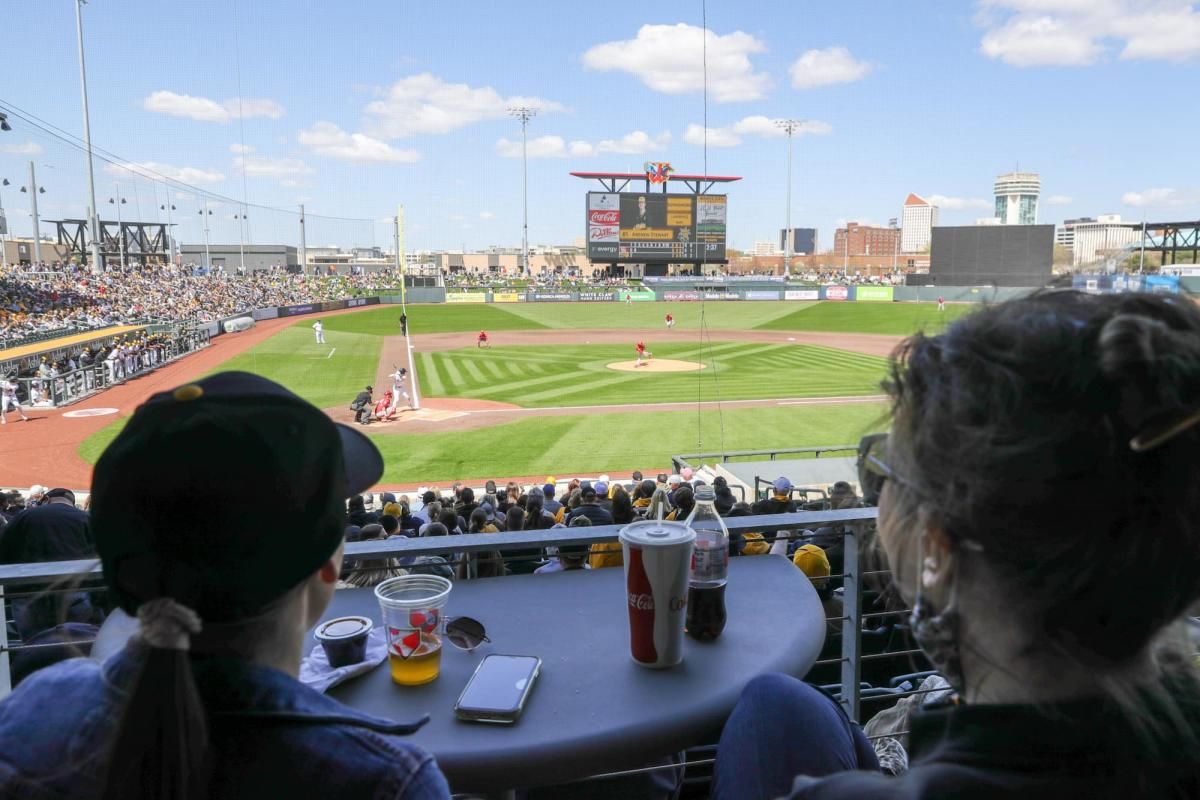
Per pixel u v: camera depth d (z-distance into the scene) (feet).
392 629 5.75
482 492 48.60
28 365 83.61
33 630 8.93
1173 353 2.26
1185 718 2.53
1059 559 2.38
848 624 8.40
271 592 3.55
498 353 114.32
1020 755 2.49
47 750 3.51
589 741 5.08
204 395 3.56
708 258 213.25
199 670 3.54
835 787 2.74
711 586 6.29
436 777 3.73
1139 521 2.32
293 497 3.50
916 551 2.87
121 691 3.58
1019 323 2.52
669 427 65.41
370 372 96.12
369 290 202.69
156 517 3.29
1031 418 2.32
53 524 10.51
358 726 3.71
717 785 4.79
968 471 2.42
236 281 183.93
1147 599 2.43
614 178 207.62
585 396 79.92
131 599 3.54
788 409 71.20
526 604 7.22
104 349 92.02
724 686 5.72
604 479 44.47
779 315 171.83
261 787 3.45
